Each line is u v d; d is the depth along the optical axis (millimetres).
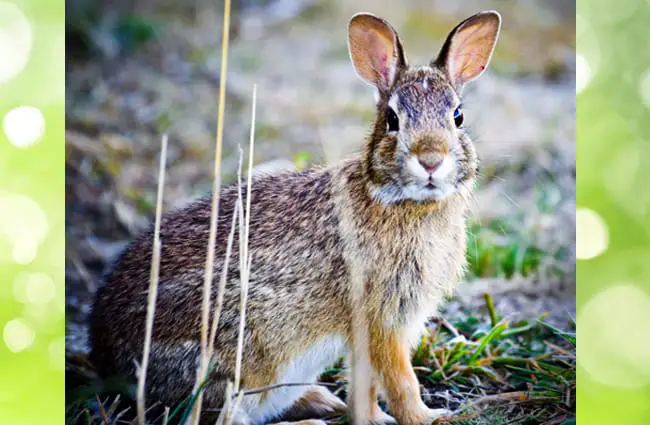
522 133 12188
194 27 15617
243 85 13867
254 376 6848
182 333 6746
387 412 7488
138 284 6926
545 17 16828
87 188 10516
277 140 12047
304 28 16250
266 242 6934
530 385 7199
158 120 12227
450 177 6629
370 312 6926
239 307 6762
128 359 6887
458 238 7199
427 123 6625
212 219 5973
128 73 13727
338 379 7766
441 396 7309
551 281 9250
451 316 8570
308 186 7148
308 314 6941
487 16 7262
